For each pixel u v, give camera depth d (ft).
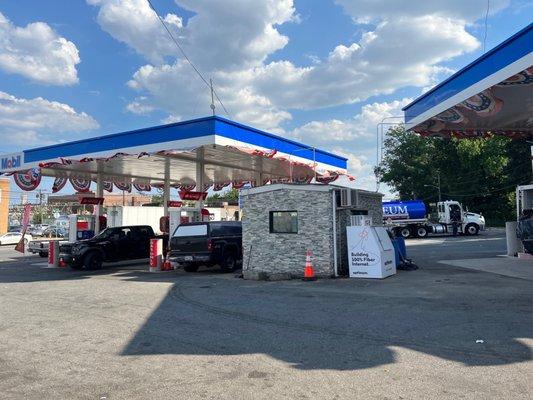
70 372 20.16
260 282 47.93
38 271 64.64
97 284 48.96
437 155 221.46
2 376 19.81
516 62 31.60
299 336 24.97
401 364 19.92
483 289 37.58
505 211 216.33
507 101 43.14
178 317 30.68
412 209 138.41
